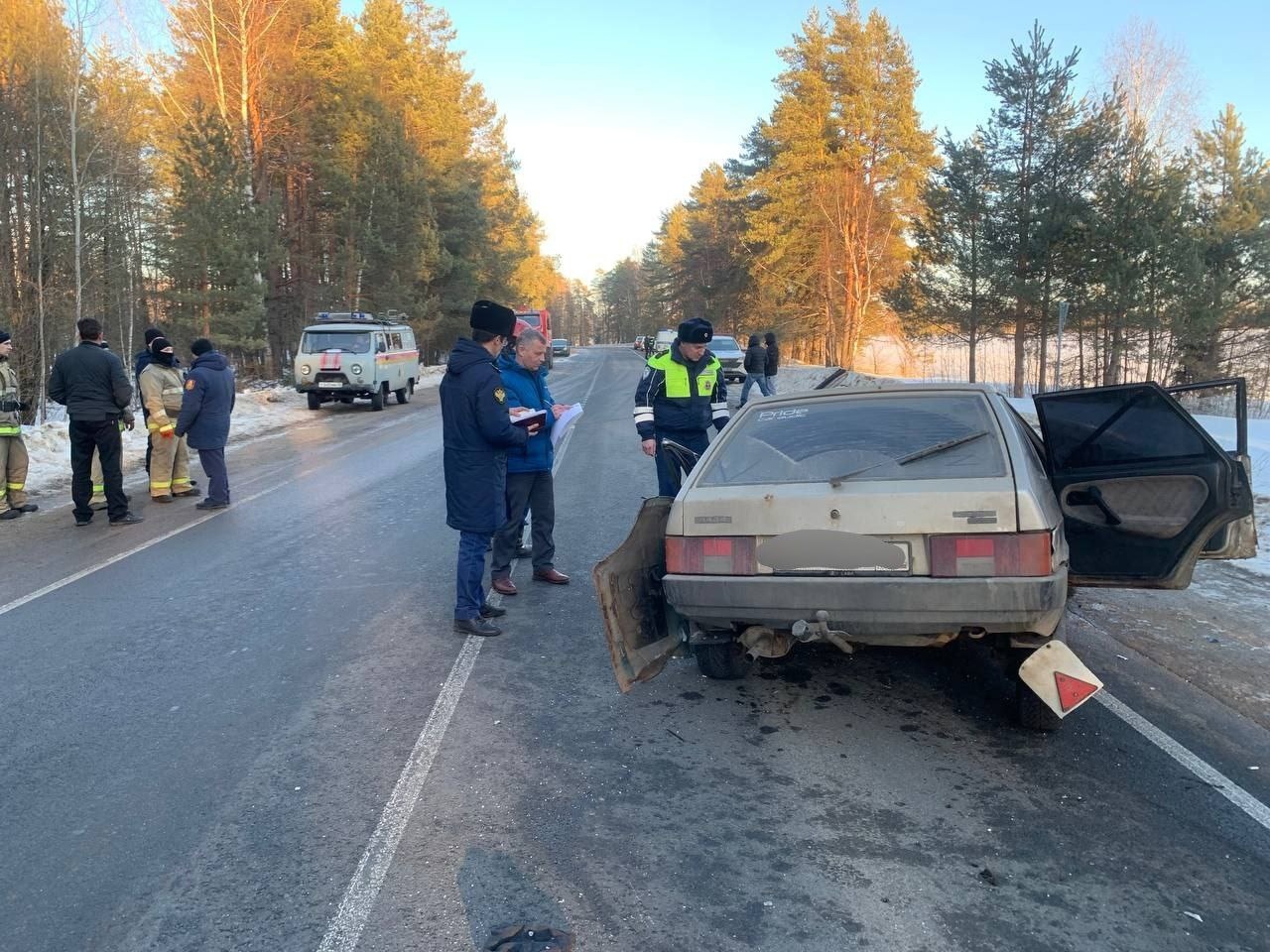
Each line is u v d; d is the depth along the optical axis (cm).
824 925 267
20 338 1720
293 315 3509
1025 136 2320
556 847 311
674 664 493
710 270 6034
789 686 460
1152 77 3356
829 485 379
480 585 546
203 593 630
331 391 2147
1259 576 652
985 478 363
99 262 2222
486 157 5131
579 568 695
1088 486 421
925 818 329
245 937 264
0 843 316
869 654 509
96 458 948
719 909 275
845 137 3991
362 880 291
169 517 910
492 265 4697
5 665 489
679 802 341
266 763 375
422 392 2922
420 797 346
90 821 330
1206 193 2609
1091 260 2188
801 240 4125
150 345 1020
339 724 414
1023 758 377
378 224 3388
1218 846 309
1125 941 259
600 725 413
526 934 262
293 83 3234
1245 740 392
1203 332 2072
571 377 3656
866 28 3888
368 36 3938
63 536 823
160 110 2836
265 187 3127
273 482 1130
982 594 344
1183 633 533
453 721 417
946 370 3638
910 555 359
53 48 1905
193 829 324
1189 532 402
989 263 2339
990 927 266
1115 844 311
